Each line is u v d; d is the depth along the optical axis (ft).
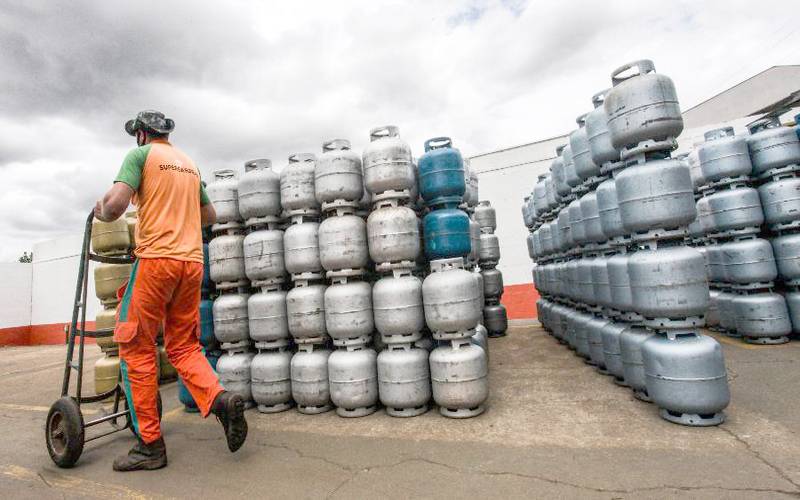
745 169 16.07
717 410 8.27
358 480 7.26
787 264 15.37
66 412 8.90
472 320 10.17
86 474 8.54
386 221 10.85
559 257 19.58
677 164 8.98
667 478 6.41
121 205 8.00
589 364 14.78
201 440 10.09
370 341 11.43
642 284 8.97
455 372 9.96
